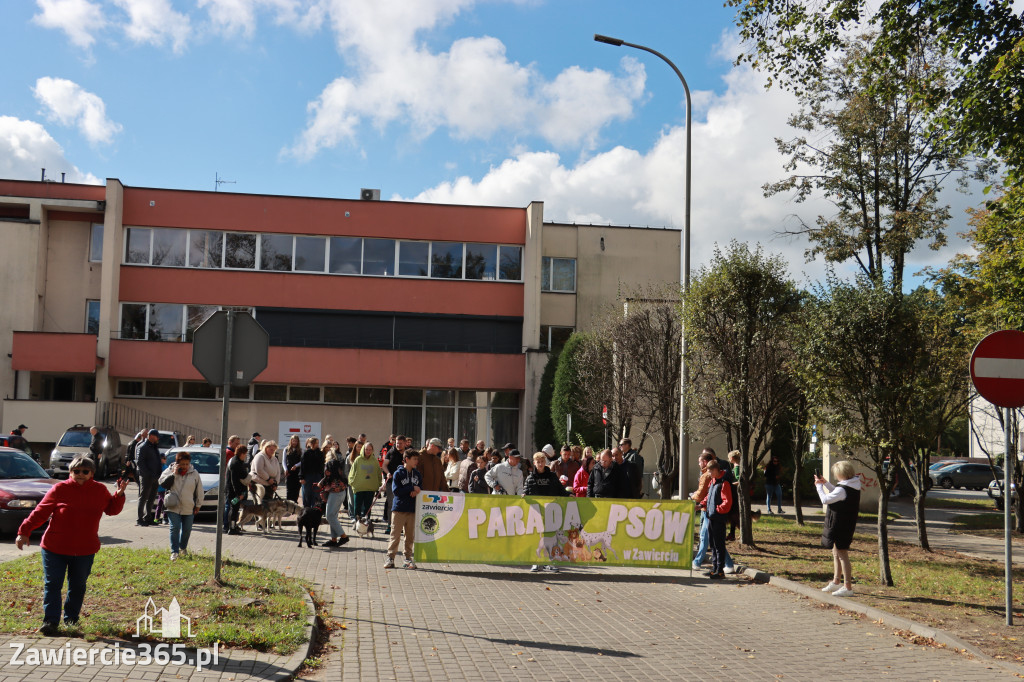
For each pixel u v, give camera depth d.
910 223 24.95
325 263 37.44
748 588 12.70
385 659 7.73
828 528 11.80
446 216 38.03
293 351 36.28
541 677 7.29
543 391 33.84
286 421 36.16
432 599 11.01
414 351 36.81
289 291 37.09
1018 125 13.03
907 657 8.40
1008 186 14.40
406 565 13.76
